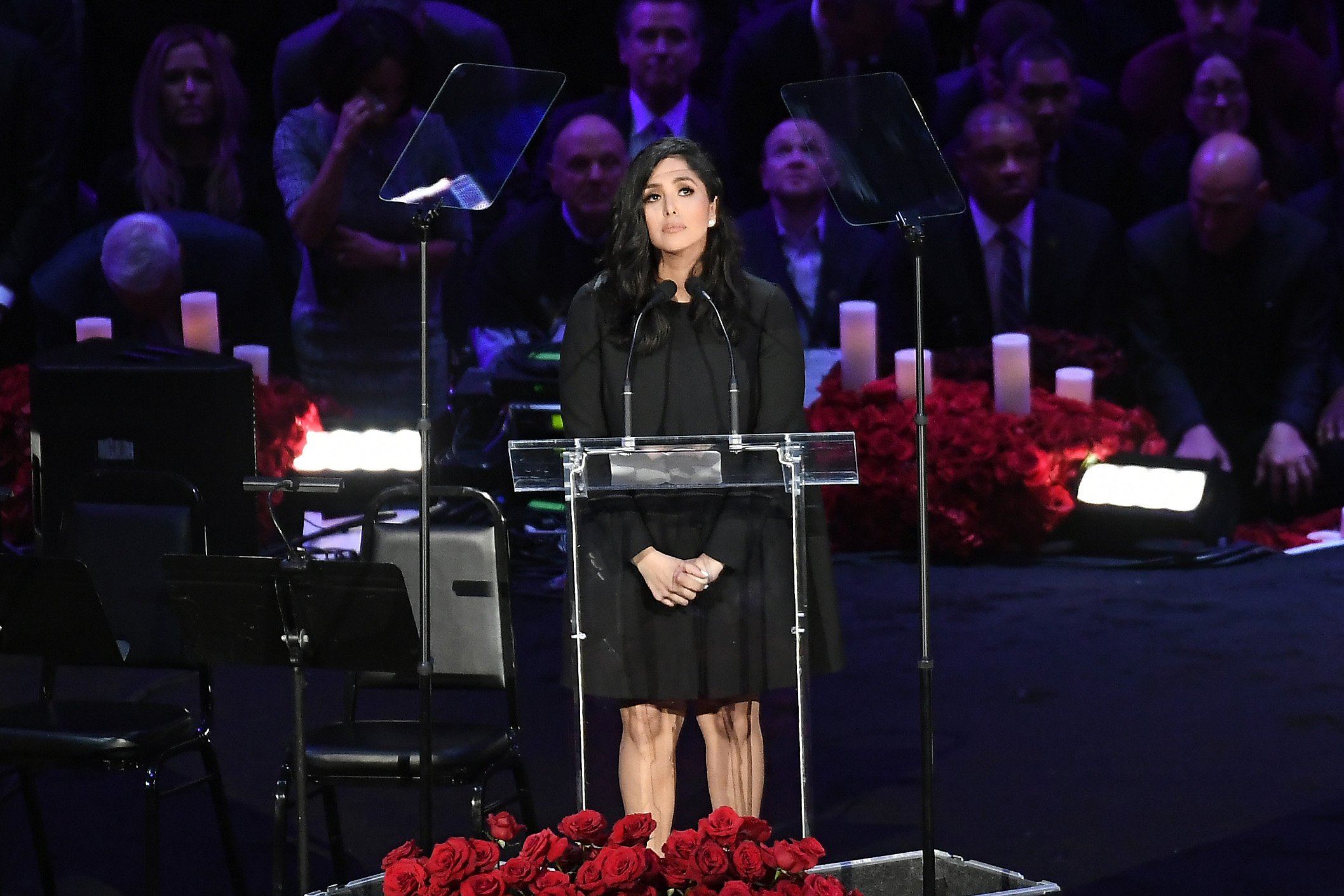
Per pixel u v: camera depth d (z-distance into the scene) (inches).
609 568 471.2
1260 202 1123.9
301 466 957.8
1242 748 668.7
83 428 651.5
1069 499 1005.2
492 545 549.3
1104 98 1190.9
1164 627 849.5
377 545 554.3
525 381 975.6
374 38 1106.7
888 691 754.2
